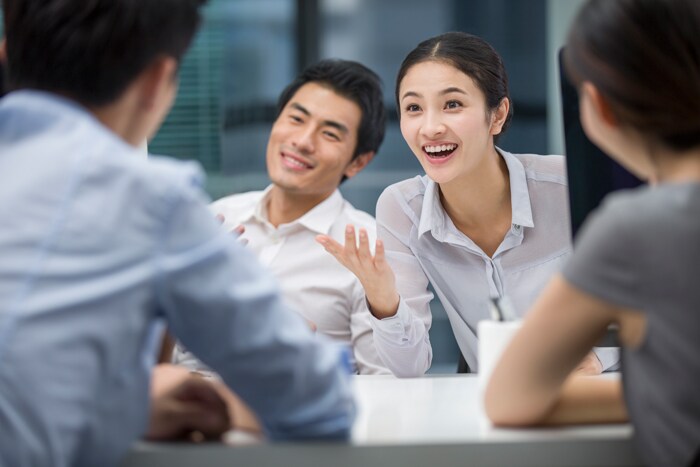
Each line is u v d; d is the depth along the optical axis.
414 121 2.85
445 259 3.04
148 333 1.48
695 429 1.48
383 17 8.71
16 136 1.50
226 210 3.58
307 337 1.53
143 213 1.43
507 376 1.61
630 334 1.53
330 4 8.71
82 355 1.40
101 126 1.52
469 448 1.55
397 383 2.16
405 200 3.09
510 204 2.97
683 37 1.50
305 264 3.38
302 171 3.36
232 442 1.56
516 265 2.97
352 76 3.38
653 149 1.55
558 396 1.67
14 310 1.38
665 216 1.45
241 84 8.60
